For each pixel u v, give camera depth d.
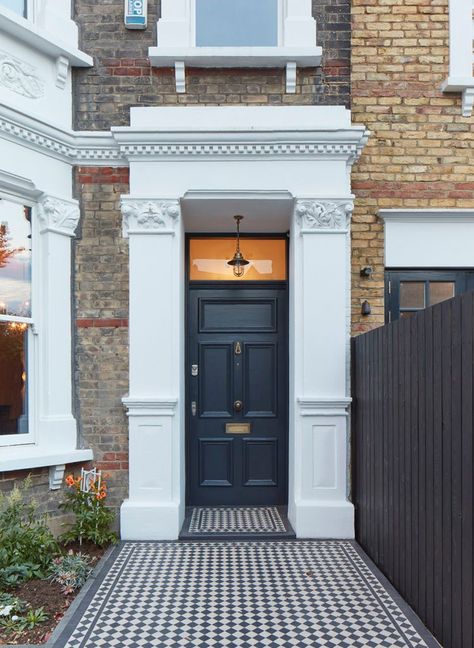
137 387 4.82
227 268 5.95
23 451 4.45
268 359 5.90
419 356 3.40
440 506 3.09
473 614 2.69
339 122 4.88
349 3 5.03
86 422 4.89
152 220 4.84
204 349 5.90
